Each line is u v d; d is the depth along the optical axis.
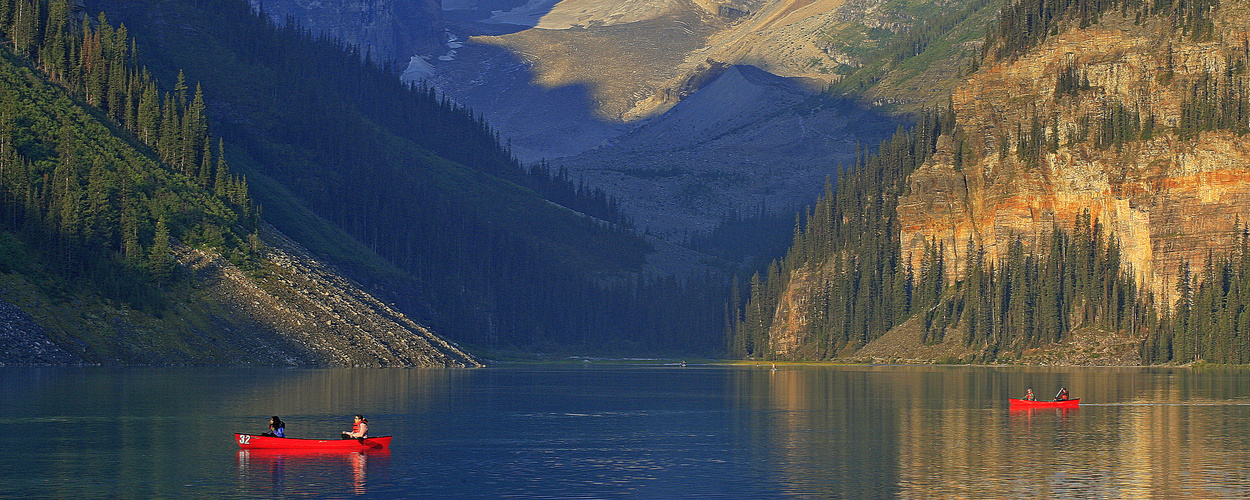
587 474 95.12
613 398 176.00
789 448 111.56
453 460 101.62
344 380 191.62
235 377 186.88
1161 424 132.50
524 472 95.69
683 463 101.19
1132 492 87.12
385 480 90.75
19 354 189.62
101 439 109.44
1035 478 93.44
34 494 82.94
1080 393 183.00
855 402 166.75
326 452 104.62
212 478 89.88
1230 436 120.19
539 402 164.62
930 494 86.56
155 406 136.38
